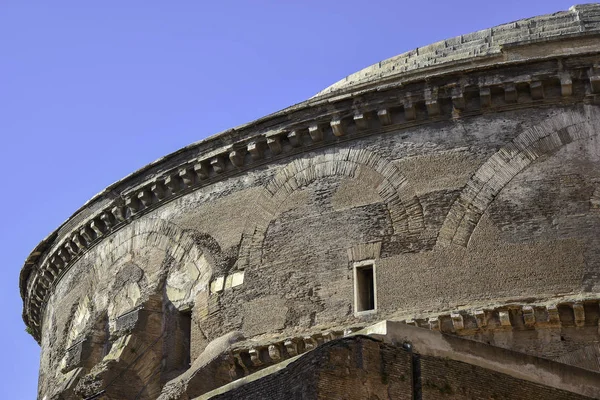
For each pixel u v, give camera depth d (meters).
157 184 32.78
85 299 35.00
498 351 20.48
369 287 27.66
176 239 31.94
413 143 28.31
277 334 28.16
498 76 27.66
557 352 25.06
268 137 30.19
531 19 30.72
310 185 29.38
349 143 29.22
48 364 36.91
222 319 29.45
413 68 30.02
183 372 30.34
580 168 26.69
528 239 26.25
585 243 25.81
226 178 31.34
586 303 24.98
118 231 34.38
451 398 19.17
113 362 30.52
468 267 26.44
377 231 27.81
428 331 19.88
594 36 27.56
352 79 32.84
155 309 31.58
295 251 28.86
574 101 27.41
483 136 27.67
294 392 18.44
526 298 25.61
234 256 30.06
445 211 27.22
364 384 18.47
